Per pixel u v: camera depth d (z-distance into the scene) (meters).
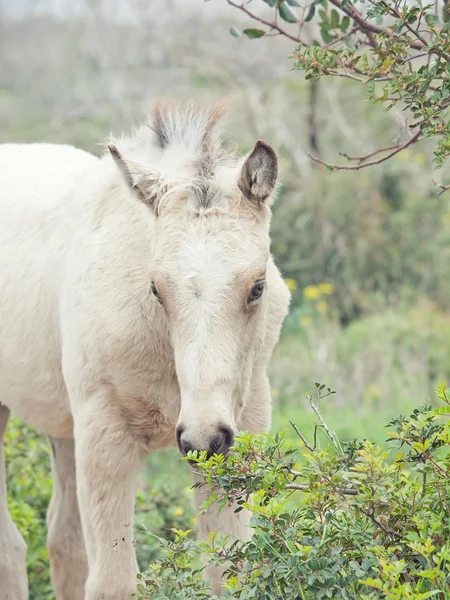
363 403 10.77
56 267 5.99
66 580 6.75
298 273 14.09
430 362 11.37
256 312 4.84
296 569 3.73
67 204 6.09
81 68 23.52
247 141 15.78
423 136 4.69
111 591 5.41
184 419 4.46
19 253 6.27
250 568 3.88
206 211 4.70
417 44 4.99
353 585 3.70
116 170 5.73
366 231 14.03
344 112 15.80
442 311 13.20
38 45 26.58
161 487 7.78
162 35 19.75
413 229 13.98
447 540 3.80
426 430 4.06
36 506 7.65
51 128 20.08
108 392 5.48
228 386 4.53
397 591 3.42
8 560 6.51
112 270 5.46
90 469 5.48
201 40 19.16
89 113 19.81
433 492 3.97
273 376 11.80
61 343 5.97
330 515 3.89
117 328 5.35
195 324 4.52
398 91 4.62
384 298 13.59
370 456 3.88
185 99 5.73
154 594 4.02
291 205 14.43
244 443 4.02
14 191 6.57
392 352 11.68
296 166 15.23
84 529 5.59
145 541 7.29
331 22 5.66
